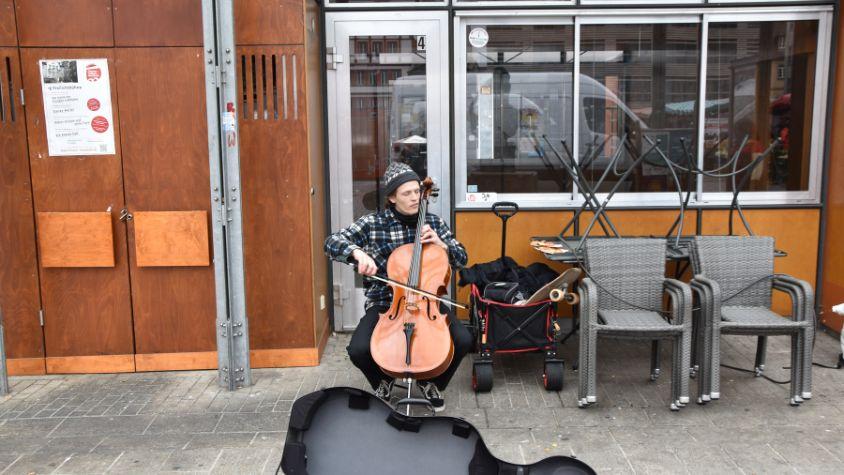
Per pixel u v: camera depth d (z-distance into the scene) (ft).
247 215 14.33
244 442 11.27
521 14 16.28
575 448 10.84
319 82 16.08
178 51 13.78
